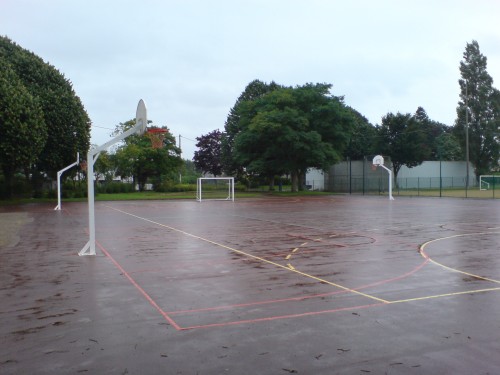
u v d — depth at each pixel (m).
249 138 53.44
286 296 7.48
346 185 61.56
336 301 7.13
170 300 7.32
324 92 54.94
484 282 8.41
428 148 67.12
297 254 11.80
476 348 5.11
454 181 70.25
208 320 6.23
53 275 9.40
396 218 22.34
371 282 8.45
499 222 19.89
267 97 56.25
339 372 4.50
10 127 35.03
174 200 45.47
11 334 5.73
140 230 17.98
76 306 7.02
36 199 44.38
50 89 41.31
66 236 16.23
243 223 20.66
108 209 31.83
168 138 64.38
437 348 5.11
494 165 72.31
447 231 16.62
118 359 4.88
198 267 10.16
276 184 73.12
